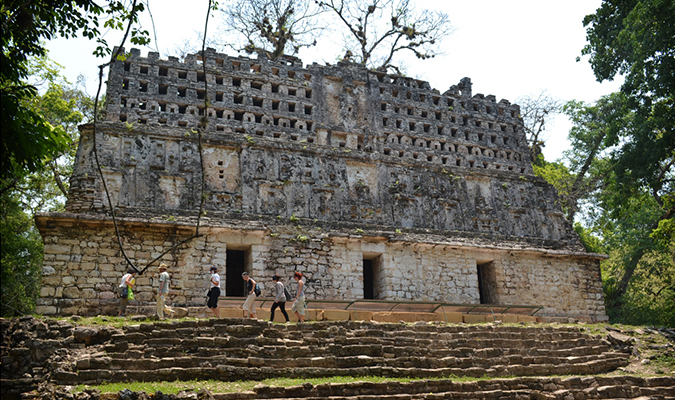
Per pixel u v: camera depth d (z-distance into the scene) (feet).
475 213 88.43
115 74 76.18
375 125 89.20
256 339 46.91
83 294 61.36
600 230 121.70
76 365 40.50
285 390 40.45
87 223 63.41
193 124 77.92
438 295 78.02
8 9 38.88
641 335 63.82
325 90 88.74
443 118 95.30
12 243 83.46
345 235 74.38
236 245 70.64
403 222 81.87
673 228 81.05
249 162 75.61
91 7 39.11
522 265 85.10
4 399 38.99
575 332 63.31
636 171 85.20
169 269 65.72
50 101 81.00
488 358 52.65
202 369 42.27
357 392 42.37
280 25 104.99
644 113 86.02
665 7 76.64
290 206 75.61
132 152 71.05
